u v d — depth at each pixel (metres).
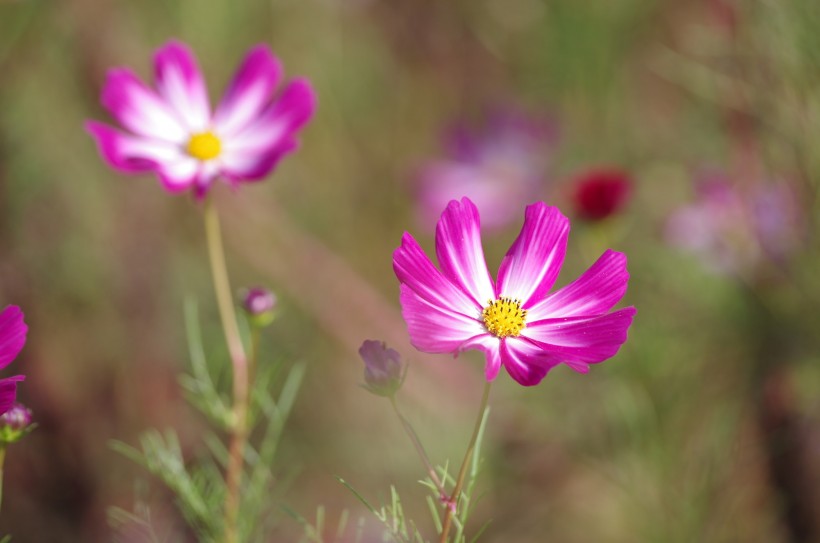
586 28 1.58
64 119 1.38
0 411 0.91
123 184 1.39
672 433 1.25
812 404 1.26
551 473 1.37
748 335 1.27
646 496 1.27
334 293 1.55
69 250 1.37
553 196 1.42
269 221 1.58
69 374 1.36
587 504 1.39
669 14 1.58
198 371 1.08
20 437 0.97
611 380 1.28
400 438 1.43
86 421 1.35
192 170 1.11
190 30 1.53
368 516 1.32
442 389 1.48
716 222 1.29
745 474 1.26
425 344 0.94
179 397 1.37
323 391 1.49
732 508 1.24
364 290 1.57
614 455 1.29
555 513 1.37
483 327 0.96
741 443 1.25
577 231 1.25
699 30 1.34
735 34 1.23
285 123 1.12
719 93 1.28
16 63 1.35
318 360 1.51
